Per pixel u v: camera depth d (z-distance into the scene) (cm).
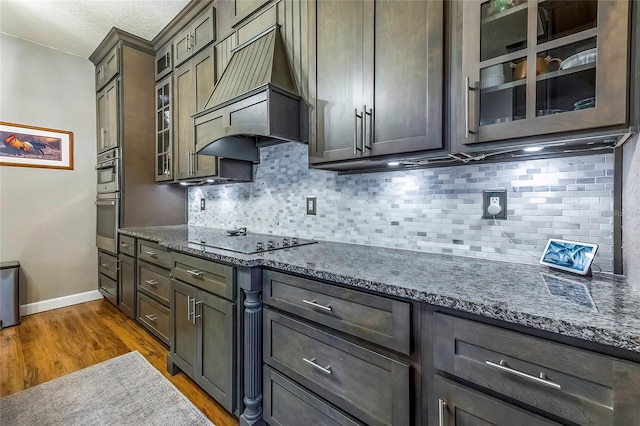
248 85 168
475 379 76
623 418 58
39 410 157
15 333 252
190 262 168
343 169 173
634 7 75
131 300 261
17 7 245
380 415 95
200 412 158
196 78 244
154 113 305
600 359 60
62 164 319
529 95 90
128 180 288
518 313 68
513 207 122
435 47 110
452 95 108
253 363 136
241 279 137
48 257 310
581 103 85
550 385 65
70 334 250
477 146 103
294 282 121
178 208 325
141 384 181
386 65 124
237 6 205
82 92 331
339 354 106
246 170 240
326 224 191
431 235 146
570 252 104
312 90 155
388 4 123
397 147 121
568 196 110
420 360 87
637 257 81
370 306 96
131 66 289
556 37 87
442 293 81
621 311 67
